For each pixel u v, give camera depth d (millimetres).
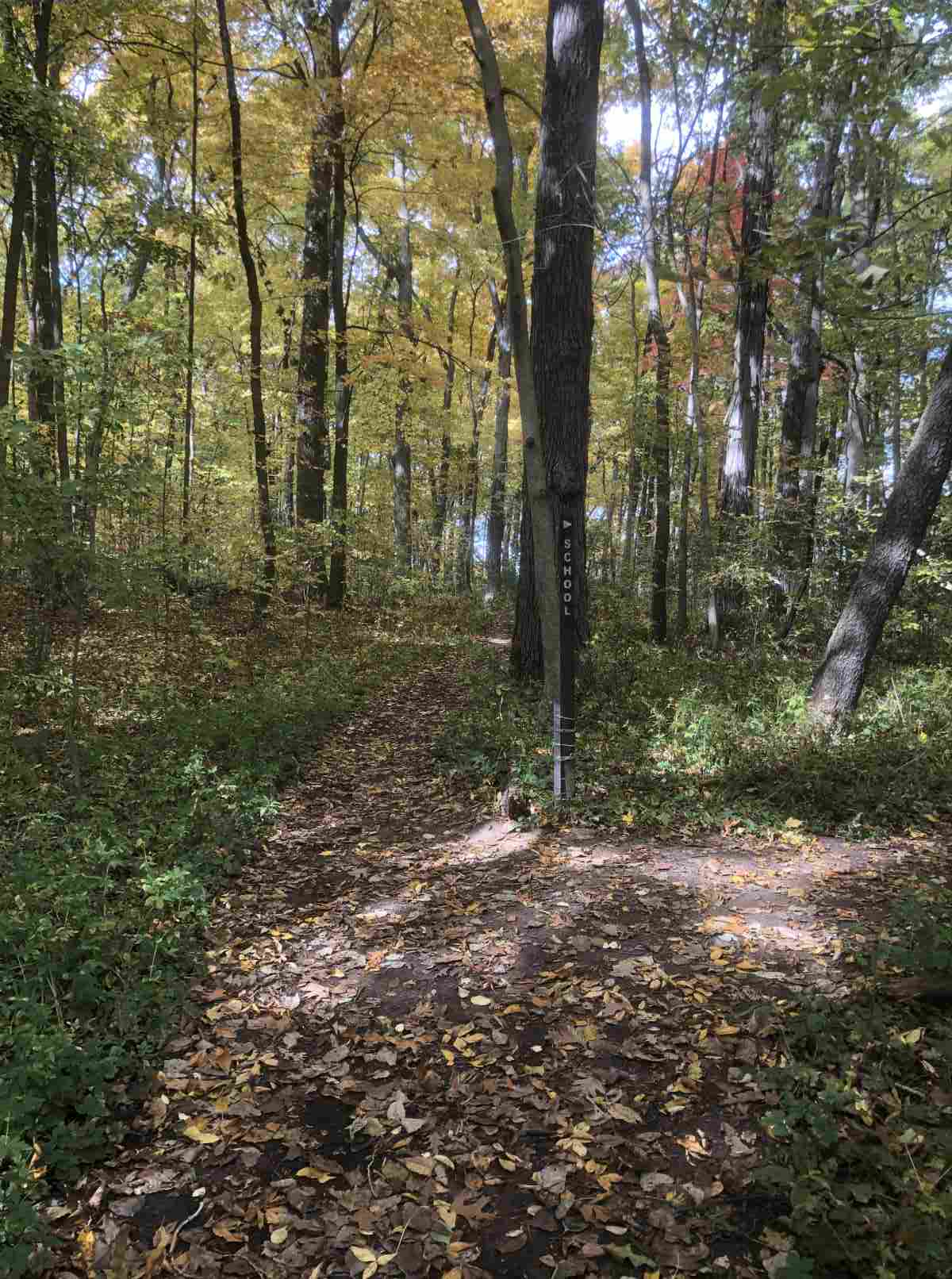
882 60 4383
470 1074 3260
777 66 4895
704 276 6609
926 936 3439
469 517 27031
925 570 9641
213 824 5691
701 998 3639
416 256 22234
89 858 4699
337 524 14484
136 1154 2854
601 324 20609
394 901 4984
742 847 5543
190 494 11539
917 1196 2293
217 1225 2547
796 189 14789
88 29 10836
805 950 4023
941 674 9328
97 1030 3389
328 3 13445
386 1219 2545
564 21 7867
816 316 12344
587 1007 3680
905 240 7340
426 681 12258
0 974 3619
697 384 12352
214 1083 3248
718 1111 2922
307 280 14836
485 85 5406
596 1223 2473
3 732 6613
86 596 6195
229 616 13695
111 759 6719
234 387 17062
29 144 9031
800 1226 2279
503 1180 2686
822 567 12164
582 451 8664
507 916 4680
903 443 18984
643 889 4918
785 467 13797
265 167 13477
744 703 8641
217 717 7820
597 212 8086
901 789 6188
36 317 13289
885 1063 2914
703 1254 2311
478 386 24594
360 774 7676
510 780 6703
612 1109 2969
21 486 5344
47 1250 2385
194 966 4105
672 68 6926
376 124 13578
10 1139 2590
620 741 7602
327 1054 3447
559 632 6238
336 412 16891
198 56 11172
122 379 6840
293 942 4484
